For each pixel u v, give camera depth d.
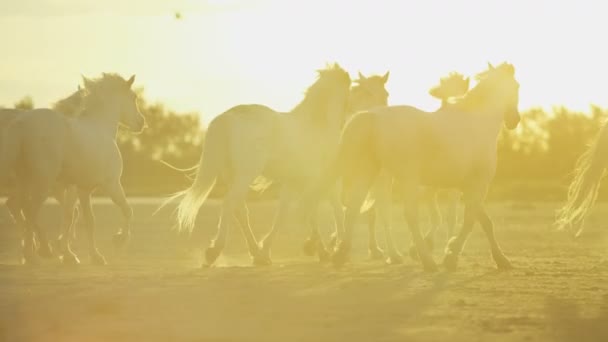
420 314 11.27
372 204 19.80
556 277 15.41
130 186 87.62
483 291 13.45
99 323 10.67
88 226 19.30
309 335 9.88
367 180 16.66
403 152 16.16
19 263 20.03
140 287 13.89
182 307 11.84
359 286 14.02
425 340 9.62
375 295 12.96
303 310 11.59
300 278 15.16
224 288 13.76
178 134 120.19
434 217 20.30
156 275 15.70
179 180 95.19
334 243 21.20
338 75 20.12
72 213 19.17
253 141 18.06
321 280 14.87
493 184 79.38
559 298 12.69
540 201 63.56
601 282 14.62
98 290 13.53
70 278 15.20
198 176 17.91
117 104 20.09
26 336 9.93
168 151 118.44
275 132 18.62
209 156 17.92
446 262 16.92
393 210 46.88
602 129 18.09
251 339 9.66
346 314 11.28
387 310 11.59
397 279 15.01
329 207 52.53
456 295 13.01
